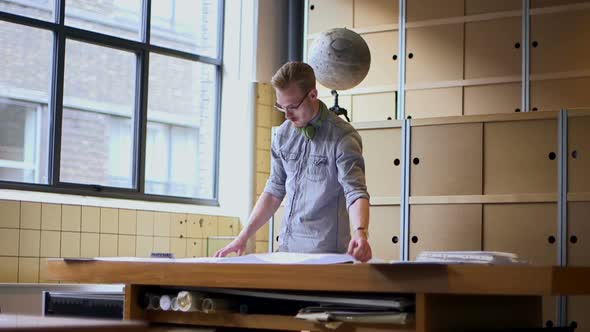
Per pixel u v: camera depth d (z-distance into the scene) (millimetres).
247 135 6031
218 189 6145
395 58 4898
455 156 4133
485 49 4684
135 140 5695
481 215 4070
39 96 5219
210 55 6195
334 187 2982
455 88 4742
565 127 3936
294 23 6000
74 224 5055
